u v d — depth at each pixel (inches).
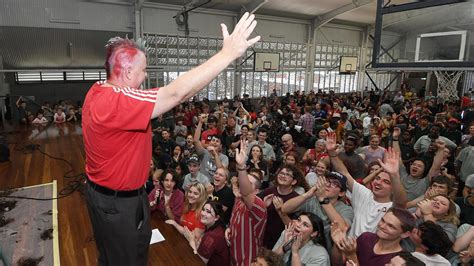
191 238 109.3
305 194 95.4
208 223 98.8
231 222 99.4
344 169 113.2
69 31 371.9
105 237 34.9
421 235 78.4
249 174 124.3
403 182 137.3
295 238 83.0
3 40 352.2
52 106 374.3
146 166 34.4
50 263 102.7
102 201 33.5
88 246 112.3
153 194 132.4
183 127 277.4
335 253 90.8
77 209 142.0
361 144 215.5
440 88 419.2
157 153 201.6
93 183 34.2
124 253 35.0
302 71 571.8
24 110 347.3
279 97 508.4
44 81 413.1
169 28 428.5
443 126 211.2
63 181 178.7
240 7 452.4
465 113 261.1
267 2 439.8
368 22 600.4
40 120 337.1
